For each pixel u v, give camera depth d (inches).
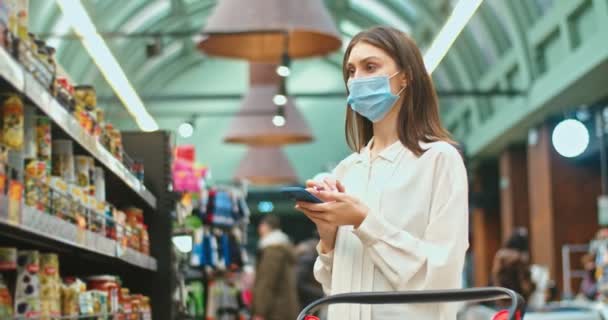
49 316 142.0
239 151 1248.2
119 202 232.4
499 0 687.1
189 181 330.6
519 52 695.1
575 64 581.9
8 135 125.1
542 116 716.0
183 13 962.7
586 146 636.1
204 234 339.3
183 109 1217.4
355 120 125.9
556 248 729.0
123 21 894.4
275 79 666.2
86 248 155.5
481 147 879.1
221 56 442.6
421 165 112.4
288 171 867.4
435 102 117.4
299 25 396.5
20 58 120.6
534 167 774.5
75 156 169.0
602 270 426.0
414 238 108.5
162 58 1100.5
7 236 143.9
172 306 234.1
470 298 93.7
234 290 407.2
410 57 115.9
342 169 120.0
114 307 188.1
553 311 312.2
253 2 400.5
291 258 463.8
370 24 1009.5
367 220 107.6
